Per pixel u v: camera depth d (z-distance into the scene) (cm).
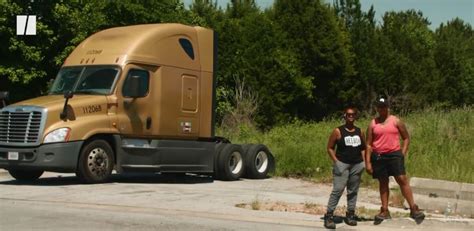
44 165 1584
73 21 3216
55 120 1608
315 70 5072
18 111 1619
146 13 3472
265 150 2108
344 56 5109
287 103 4628
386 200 1152
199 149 1902
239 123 3588
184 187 1705
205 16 4919
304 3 5081
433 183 1407
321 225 1125
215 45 1986
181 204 1328
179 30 1867
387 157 1136
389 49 5975
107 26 3388
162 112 1783
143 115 1747
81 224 1068
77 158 1617
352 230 1093
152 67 1772
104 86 1703
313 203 1425
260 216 1198
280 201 1438
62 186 1603
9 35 3114
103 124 1662
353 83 5403
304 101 4856
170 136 1814
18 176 1766
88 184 1650
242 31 4491
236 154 2020
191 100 1875
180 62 1847
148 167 1762
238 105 3822
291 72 4559
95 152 1659
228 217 1181
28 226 1045
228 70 4306
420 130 2433
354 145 1112
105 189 1545
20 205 1272
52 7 3203
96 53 1767
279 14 5128
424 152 2095
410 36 6988
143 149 1753
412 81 6012
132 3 3481
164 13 3594
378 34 6125
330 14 5106
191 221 1123
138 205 1296
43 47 3195
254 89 4269
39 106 1608
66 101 1623
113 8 3419
